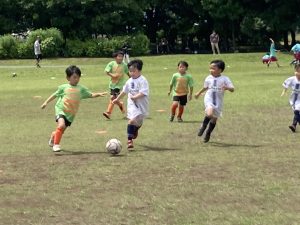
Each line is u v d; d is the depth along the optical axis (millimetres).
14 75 32719
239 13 51688
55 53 49000
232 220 5789
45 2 51031
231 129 11945
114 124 13133
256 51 56281
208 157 9023
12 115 14945
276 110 14891
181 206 6297
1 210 6223
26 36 51594
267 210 6121
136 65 9922
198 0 54438
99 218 5918
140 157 9109
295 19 49938
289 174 7742
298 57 34656
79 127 12641
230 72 31938
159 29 60750
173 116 13445
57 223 5773
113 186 7219
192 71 33719
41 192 6973
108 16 51469
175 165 8430
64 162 8797
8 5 52281
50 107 16703
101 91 21891
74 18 52281
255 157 8977
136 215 6000
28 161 8922
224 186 7129
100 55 49812
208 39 60375
